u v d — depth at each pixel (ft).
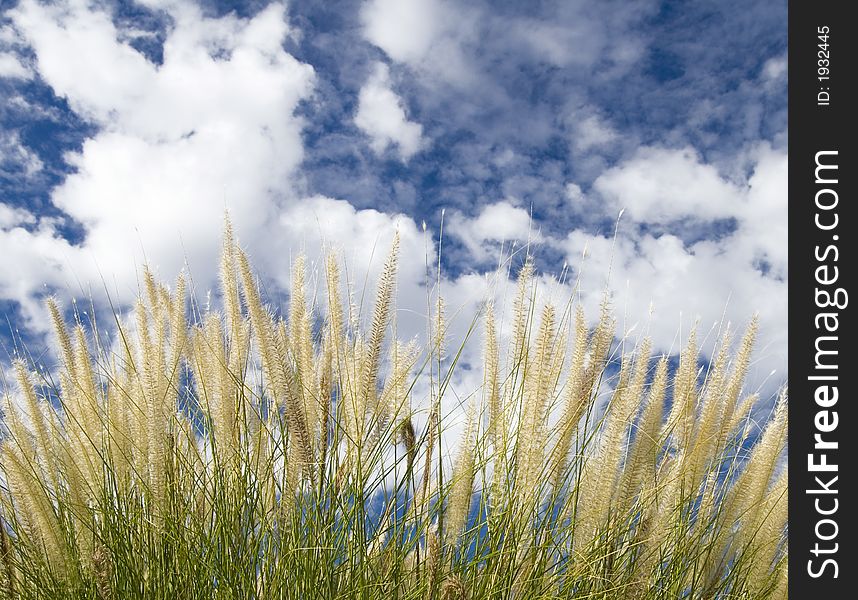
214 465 3.38
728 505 3.43
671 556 3.38
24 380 3.43
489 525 3.27
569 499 3.28
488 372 3.45
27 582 3.26
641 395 3.28
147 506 3.32
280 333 3.41
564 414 3.26
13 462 3.18
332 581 3.26
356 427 3.36
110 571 3.12
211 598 3.28
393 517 3.32
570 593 3.22
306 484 3.29
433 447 3.45
